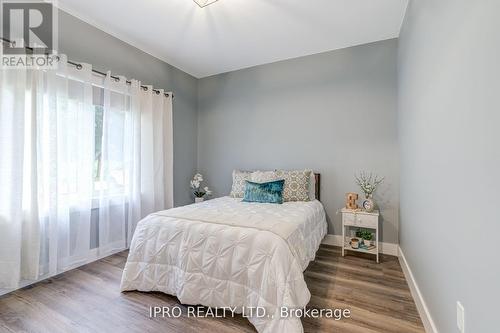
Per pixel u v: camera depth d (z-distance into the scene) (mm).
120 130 2807
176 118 3797
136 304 1813
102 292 1979
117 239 2820
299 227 1962
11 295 1929
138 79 3135
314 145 3334
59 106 2234
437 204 1372
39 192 2107
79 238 2424
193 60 3549
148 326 1583
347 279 2252
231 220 1922
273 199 2809
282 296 1397
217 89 4059
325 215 3168
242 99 3855
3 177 1921
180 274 1785
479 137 893
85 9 2381
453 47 1138
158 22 2613
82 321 1631
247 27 2715
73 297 1906
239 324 1604
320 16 2508
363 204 2924
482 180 870
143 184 3107
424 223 1656
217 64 3689
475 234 923
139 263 1978
